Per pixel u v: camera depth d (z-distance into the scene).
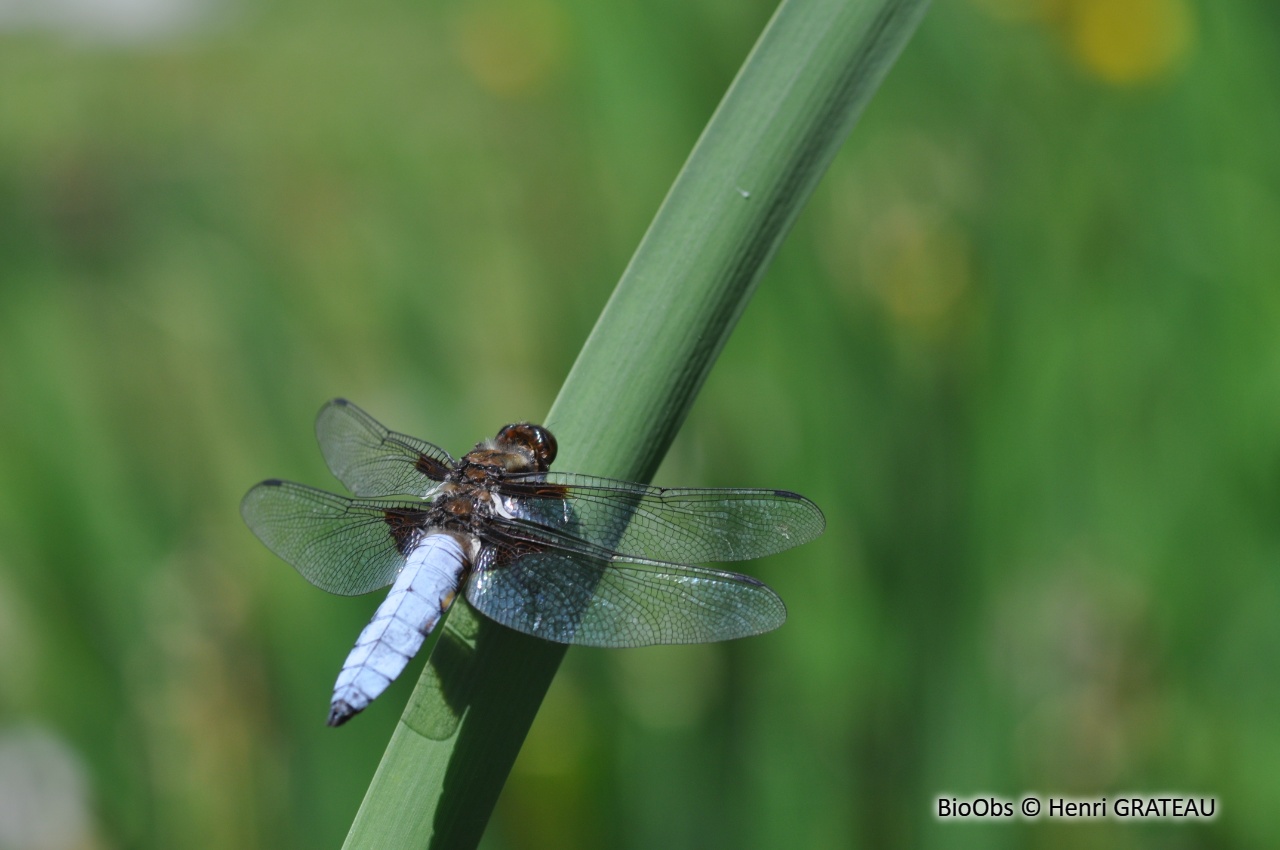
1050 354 0.54
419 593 0.49
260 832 0.53
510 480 0.50
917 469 0.53
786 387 0.54
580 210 0.58
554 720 0.53
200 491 0.57
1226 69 0.55
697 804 0.53
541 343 0.58
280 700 0.53
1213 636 0.53
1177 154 0.55
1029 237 0.55
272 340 0.59
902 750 0.53
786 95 0.47
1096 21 0.56
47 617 0.55
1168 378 0.54
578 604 0.49
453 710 0.47
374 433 0.52
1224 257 0.55
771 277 0.55
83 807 0.54
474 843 0.47
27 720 0.54
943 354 0.54
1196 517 0.54
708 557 0.49
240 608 0.54
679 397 0.48
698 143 0.48
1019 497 0.53
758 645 0.53
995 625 0.53
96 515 0.56
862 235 0.55
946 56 0.57
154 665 0.54
